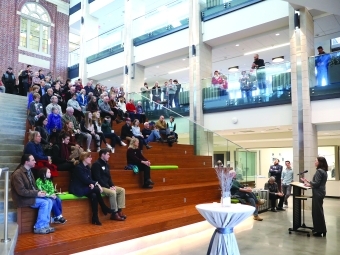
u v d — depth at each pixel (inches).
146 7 683.4
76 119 319.9
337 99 339.0
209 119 447.2
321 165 236.7
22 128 277.6
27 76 395.2
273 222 280.4
